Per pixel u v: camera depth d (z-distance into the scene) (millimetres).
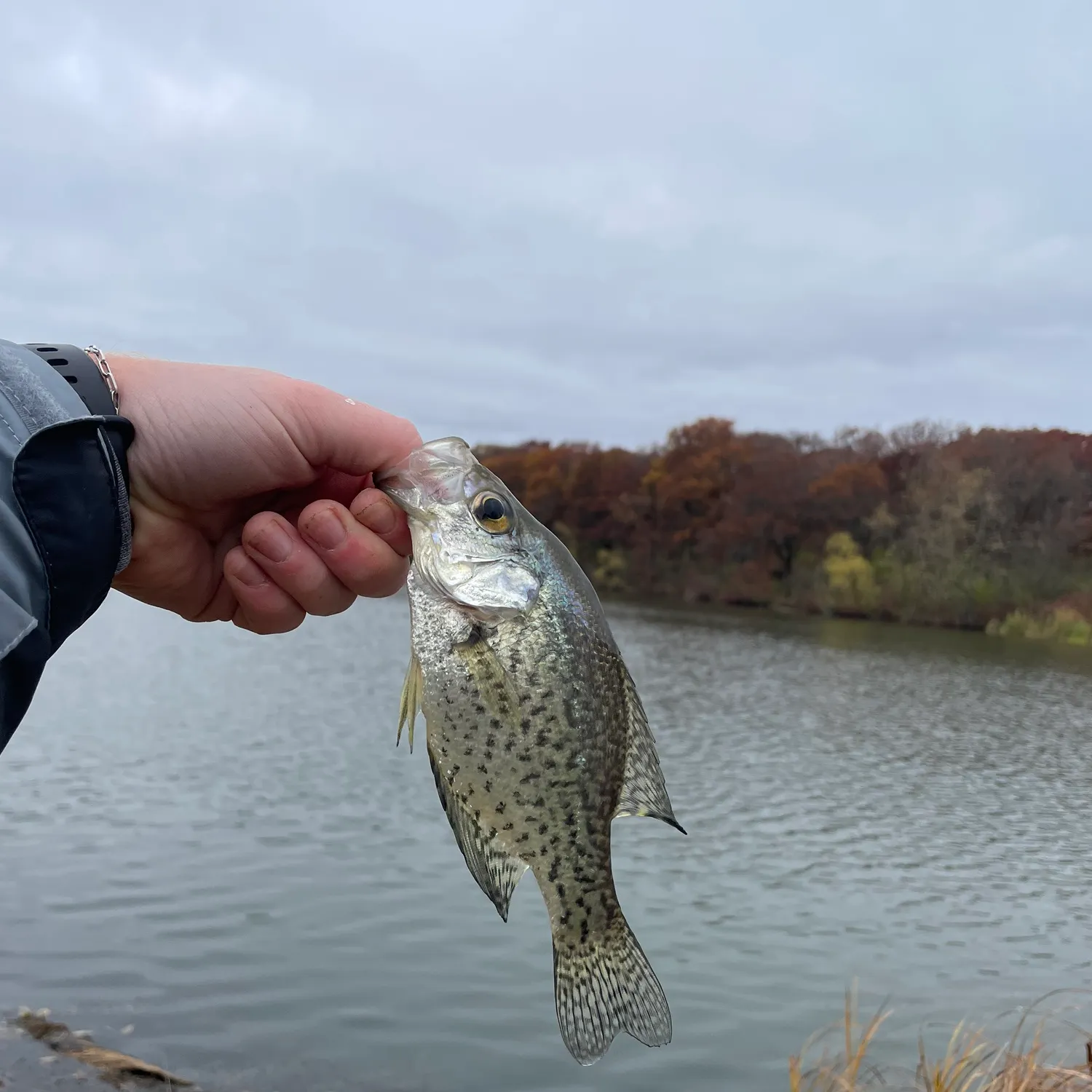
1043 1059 783
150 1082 790
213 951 1093
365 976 1042
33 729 2443
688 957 1186
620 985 343
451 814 326
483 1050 894
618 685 354
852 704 3811
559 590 344
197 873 1373
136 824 1626
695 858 1646
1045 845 1889
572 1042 327
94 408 281
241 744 2395
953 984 1120
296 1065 844
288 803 1819
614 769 350
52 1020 890
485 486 339
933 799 2283
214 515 367
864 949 1232
